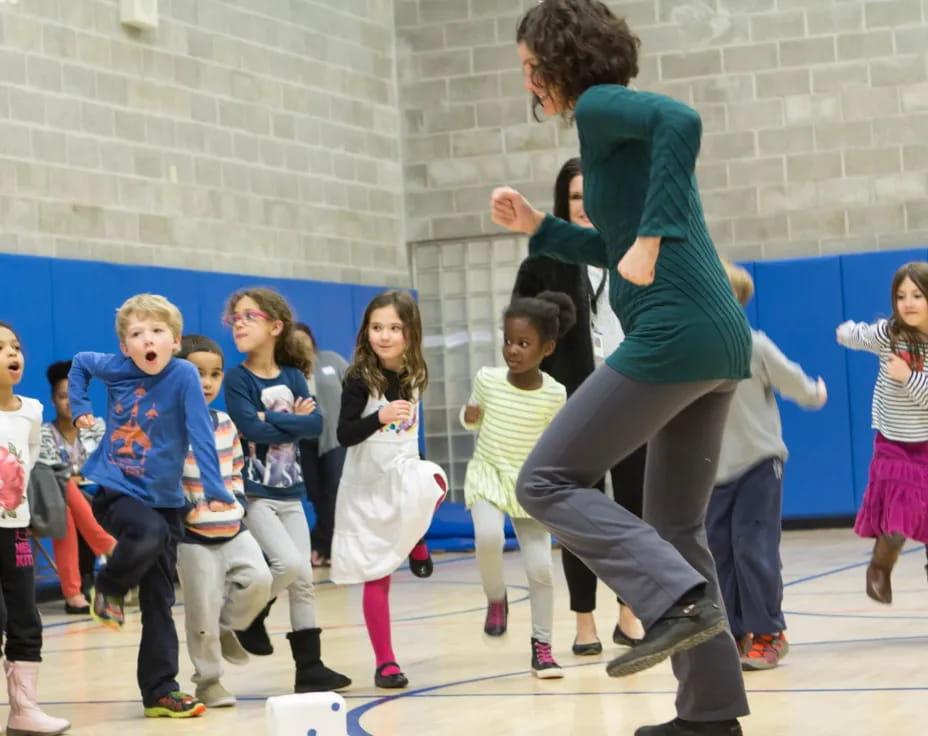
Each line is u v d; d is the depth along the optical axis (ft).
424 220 35.76
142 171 27.50
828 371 31.76
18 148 24.68
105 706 13.85
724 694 9.61
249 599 13.35
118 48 27.04
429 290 35.88
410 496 13.69
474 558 29.32
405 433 14.11
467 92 35.40
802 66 32.91
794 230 32.99
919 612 17.84
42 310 24.27
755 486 14.21
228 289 28.63
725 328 8.46
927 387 15.34
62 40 25.73
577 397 8.71
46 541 24.50
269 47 31.37
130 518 12.55
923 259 31.14
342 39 33.88
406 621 19.70
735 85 33.32
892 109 32.40
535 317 14.55
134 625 20.93
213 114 29.53
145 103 27.66
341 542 14.05
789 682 13.20
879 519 15.93
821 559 25.53
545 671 14.07
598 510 8.60
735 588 14.26
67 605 22.65
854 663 14.11
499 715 12.28
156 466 12.77
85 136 26.17
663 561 8.39
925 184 32.17
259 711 13.10
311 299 31.22
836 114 32.73
